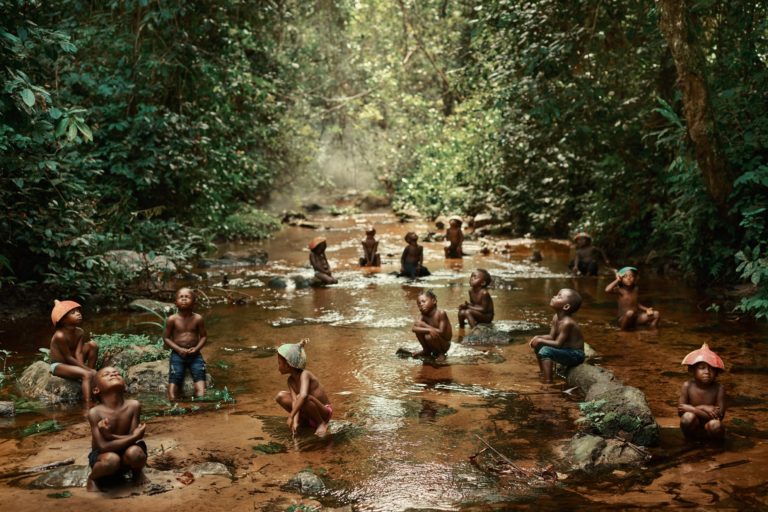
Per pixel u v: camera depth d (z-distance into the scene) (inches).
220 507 195.9
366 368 331.6
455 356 350.3
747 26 497.0
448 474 218.1
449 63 1200.2
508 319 421.4
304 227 928.3
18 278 450.9
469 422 263.1
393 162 1205.7
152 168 600.7
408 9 1248.2
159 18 606.9
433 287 525.0
